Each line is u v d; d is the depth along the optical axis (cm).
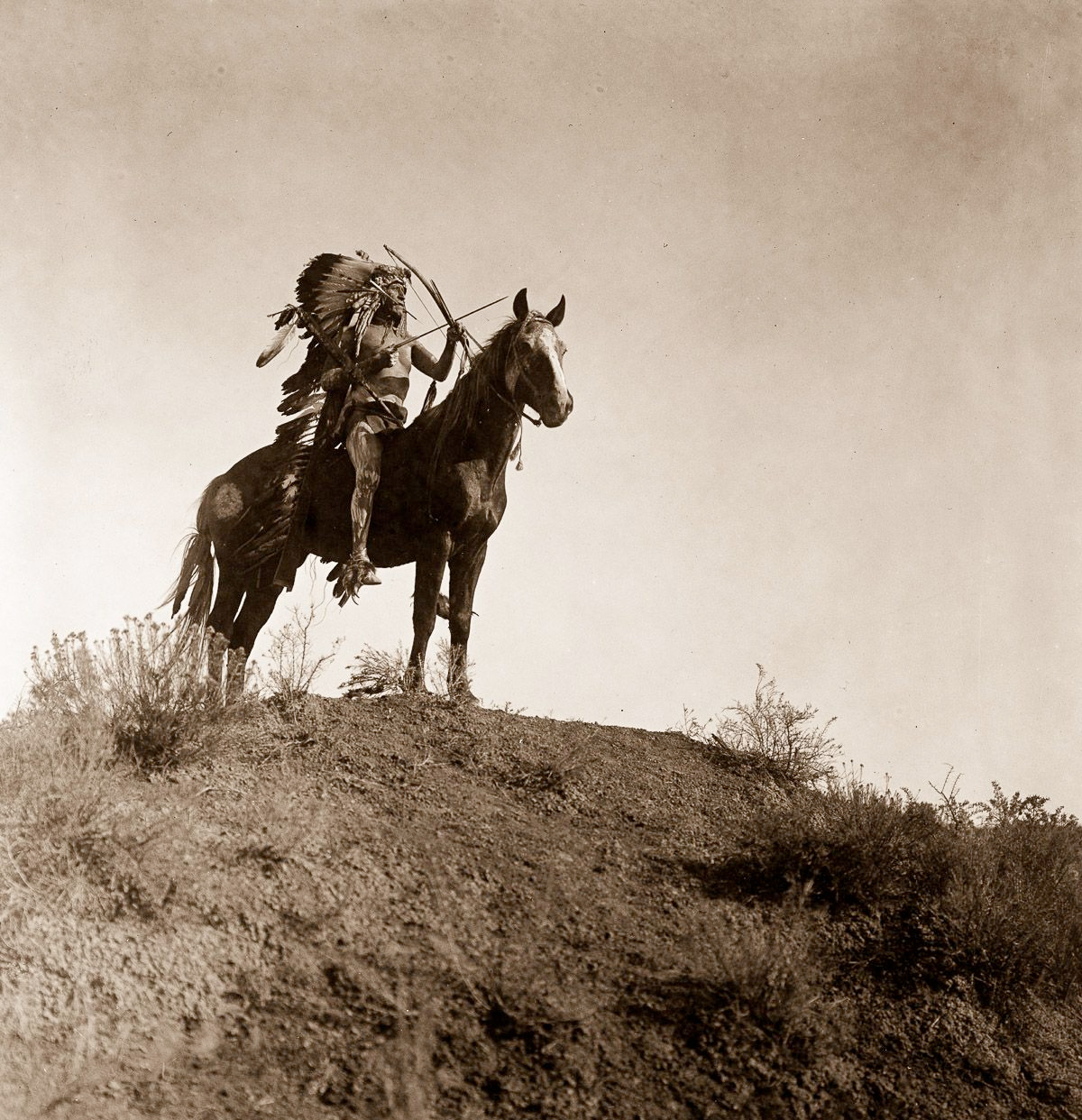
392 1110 554
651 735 1023
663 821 851
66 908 616
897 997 714
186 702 802
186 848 667
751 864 785
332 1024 589
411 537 960
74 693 777
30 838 647
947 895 787
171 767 773
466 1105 566
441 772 849
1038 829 907
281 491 988
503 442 941
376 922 658
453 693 947
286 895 659
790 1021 648
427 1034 594
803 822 807
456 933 662
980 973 743
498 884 718
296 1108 546
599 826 827
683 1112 591
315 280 1002
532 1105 573
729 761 988
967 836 870
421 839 750
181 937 616
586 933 687
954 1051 693
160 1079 546
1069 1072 709
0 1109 518
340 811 763
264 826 711
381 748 864
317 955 626
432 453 944
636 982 655
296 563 993
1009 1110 666
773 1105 611
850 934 746
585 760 909
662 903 736
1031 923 779
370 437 956
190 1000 587
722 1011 645
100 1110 526
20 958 587
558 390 906
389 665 957
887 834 805
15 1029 554
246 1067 561
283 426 1004
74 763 705
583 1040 610
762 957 668
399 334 1005
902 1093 650
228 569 1006
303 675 914
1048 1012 758
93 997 577
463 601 966
